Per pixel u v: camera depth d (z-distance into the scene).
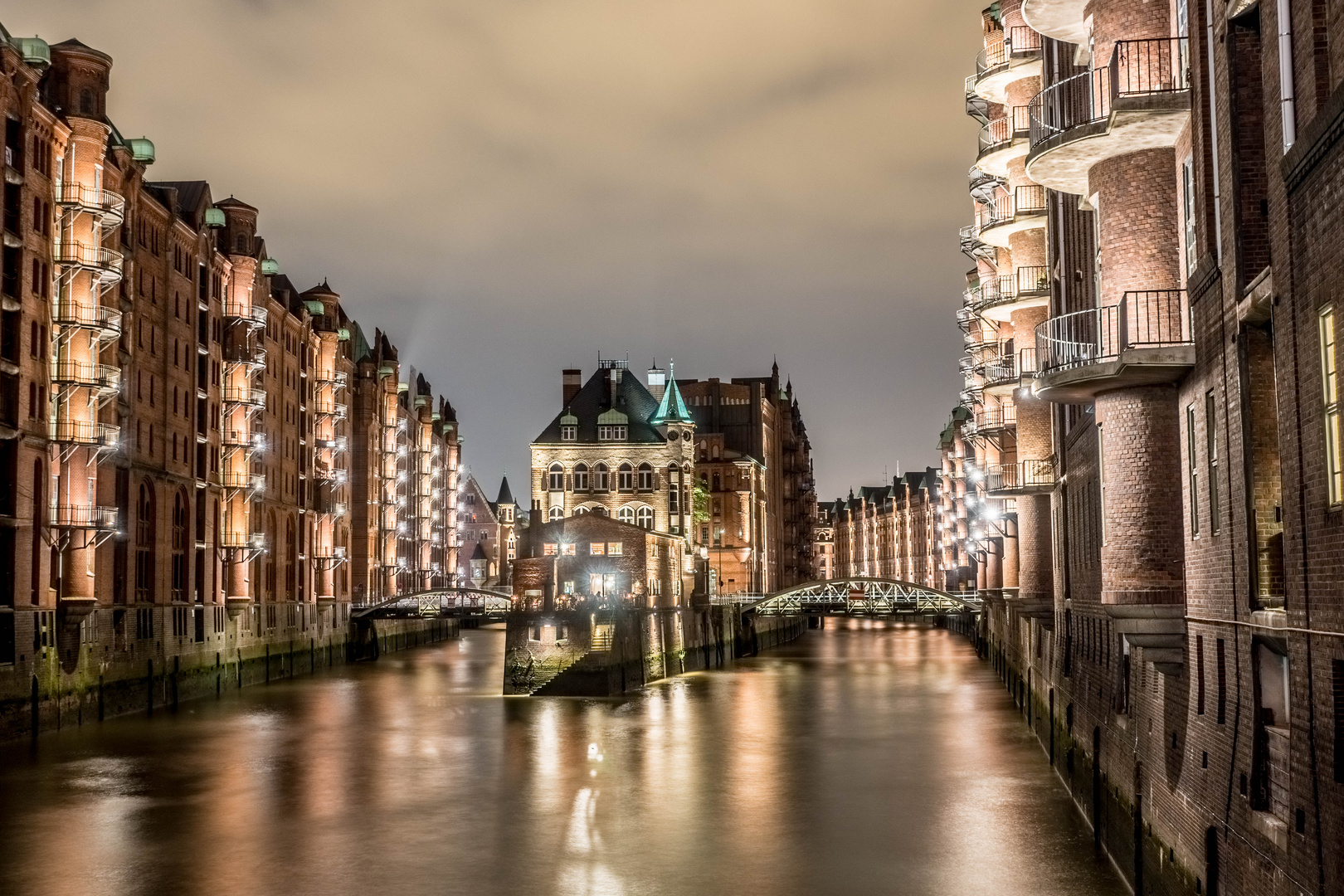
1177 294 24.94
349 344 122.12
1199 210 21.91
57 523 58.56
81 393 60.44
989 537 75.81
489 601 165.38
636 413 124.56
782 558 180.75
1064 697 43.62
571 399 128.50
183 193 82.56
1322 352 15.29
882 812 40.12
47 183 58.72
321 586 106.56
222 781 46.53
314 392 106.56
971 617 137.38
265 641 91.12
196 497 79.25
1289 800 17.16
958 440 143.75
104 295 64.69
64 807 41.62
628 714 67.25
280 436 97.25
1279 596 18.45
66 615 59.16
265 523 92.88
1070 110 34.97
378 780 46.78
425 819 39.81
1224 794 20.12
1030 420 48.78
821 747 54.44
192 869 33.62
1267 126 17.47
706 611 106.56
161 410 73.75
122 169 67.06
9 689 53.97
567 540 94.50
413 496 149.88
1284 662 18.53
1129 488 25.23
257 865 34.06
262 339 92.69
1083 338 38.16
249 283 86.81
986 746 54.12
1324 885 15.40
